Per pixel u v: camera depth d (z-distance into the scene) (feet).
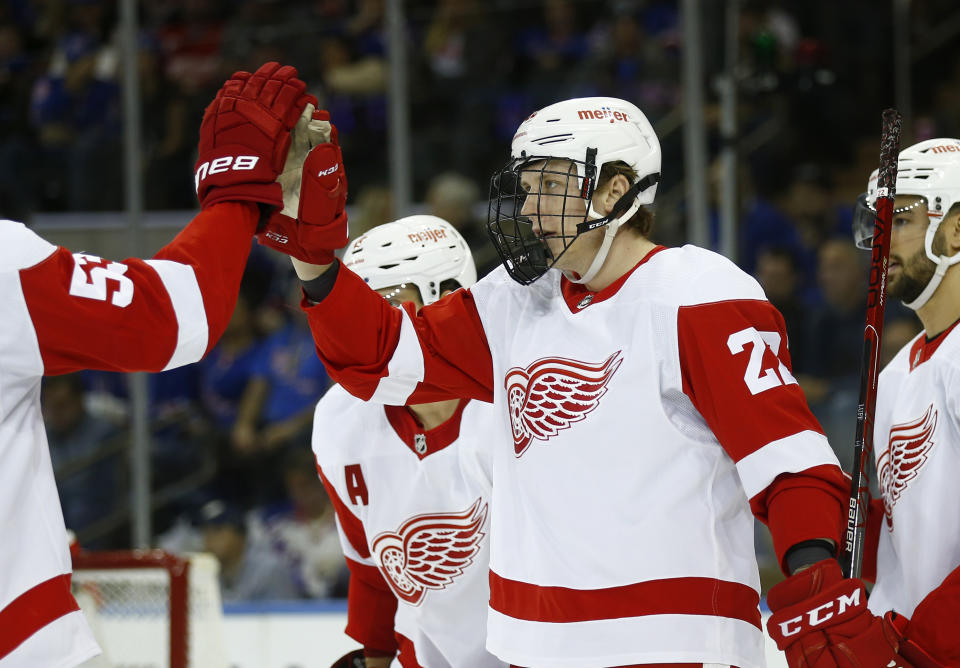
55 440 58.23
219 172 22.22
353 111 65.72
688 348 21.81
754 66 57.21
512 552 23.22
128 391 58.95
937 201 25.84
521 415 23.27
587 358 22.56
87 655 20.80
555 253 22.99
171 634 42.11
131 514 57.88
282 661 48.39
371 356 24.43
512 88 65.92
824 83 59.72
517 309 24.18
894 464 26.66
